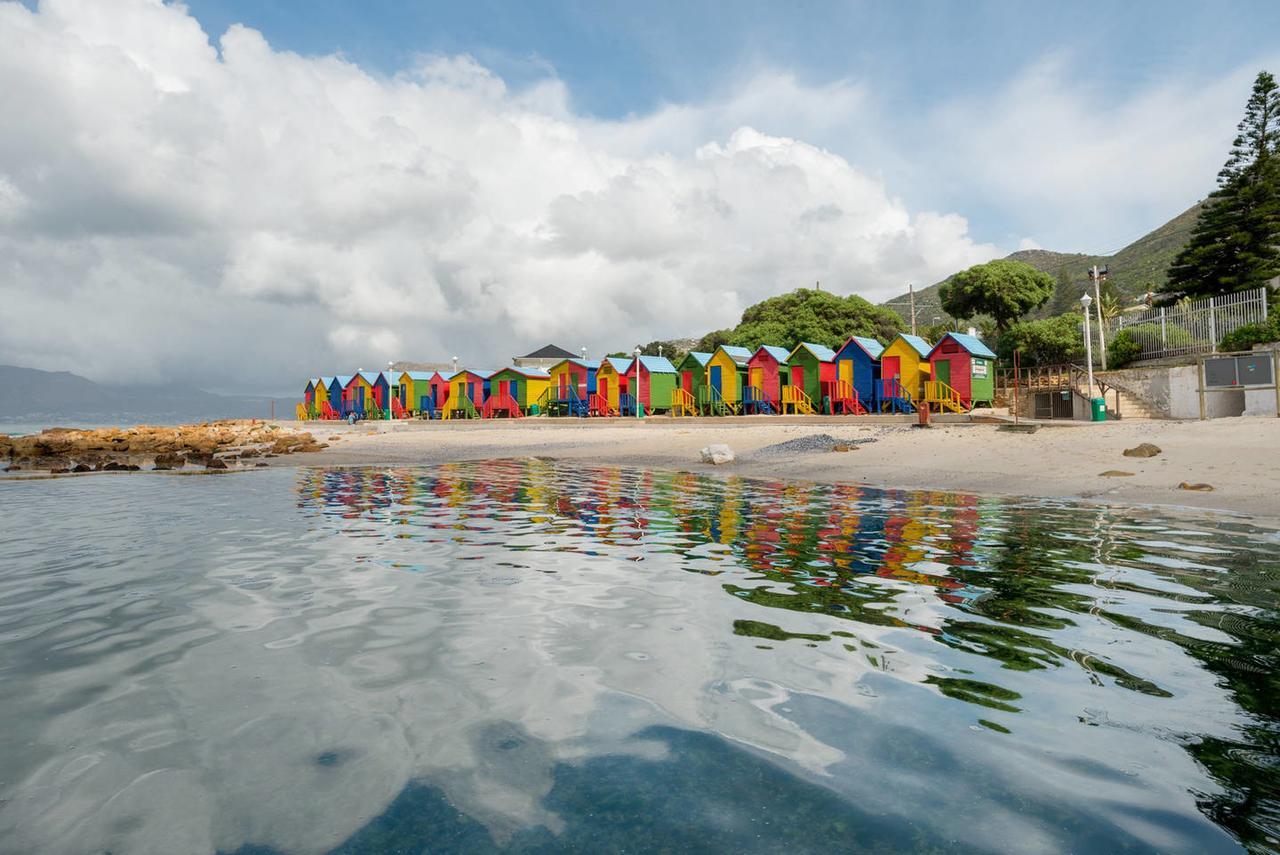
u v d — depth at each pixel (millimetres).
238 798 2908
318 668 4457
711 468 20250
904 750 3238
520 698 3936
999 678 4117
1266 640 4734
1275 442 15227
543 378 52188
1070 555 7598
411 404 59094
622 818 2709
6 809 2838
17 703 3949
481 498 13922
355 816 2762
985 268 51875
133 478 19875
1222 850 2424
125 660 4656
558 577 6934
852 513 11086
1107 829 2572
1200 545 8062
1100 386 30047
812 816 2699
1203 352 29500
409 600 6121
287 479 18750
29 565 7812
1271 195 41562
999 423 25891
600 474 19062
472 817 2740
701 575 6930
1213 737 3324
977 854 2426
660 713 3705
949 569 7023
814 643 4805
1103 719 3541
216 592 6496
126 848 2549
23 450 30703
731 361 42188
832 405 38219
